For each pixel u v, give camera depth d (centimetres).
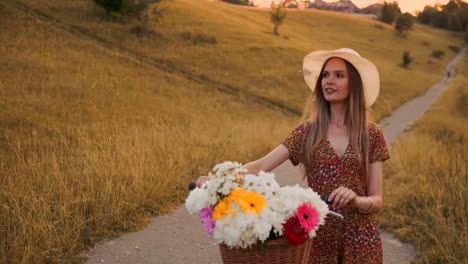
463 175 646
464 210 524
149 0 4109
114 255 463
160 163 764
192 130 1210
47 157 689
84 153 767
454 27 12569
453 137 1905
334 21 8750
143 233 531
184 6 4944
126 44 3120
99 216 525
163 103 1841
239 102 2492
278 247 171
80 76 1884
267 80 3138
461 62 8050
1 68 1711
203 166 864
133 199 596
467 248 436
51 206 520
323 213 180
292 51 4119
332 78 233
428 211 564
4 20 2723
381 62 5984
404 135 1939
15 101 1244
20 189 539
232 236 164
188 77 2773
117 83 2028
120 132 965
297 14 8638
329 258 224
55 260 421
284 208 173
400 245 518
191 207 175
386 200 688
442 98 4034
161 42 3409
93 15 3528
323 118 236
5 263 393
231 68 3241
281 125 1716
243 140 1176
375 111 2948
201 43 3684
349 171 224
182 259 470
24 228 427
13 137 862
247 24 5609
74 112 1262
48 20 3097
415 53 7788
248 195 171
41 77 1692
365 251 219
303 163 238
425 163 909
